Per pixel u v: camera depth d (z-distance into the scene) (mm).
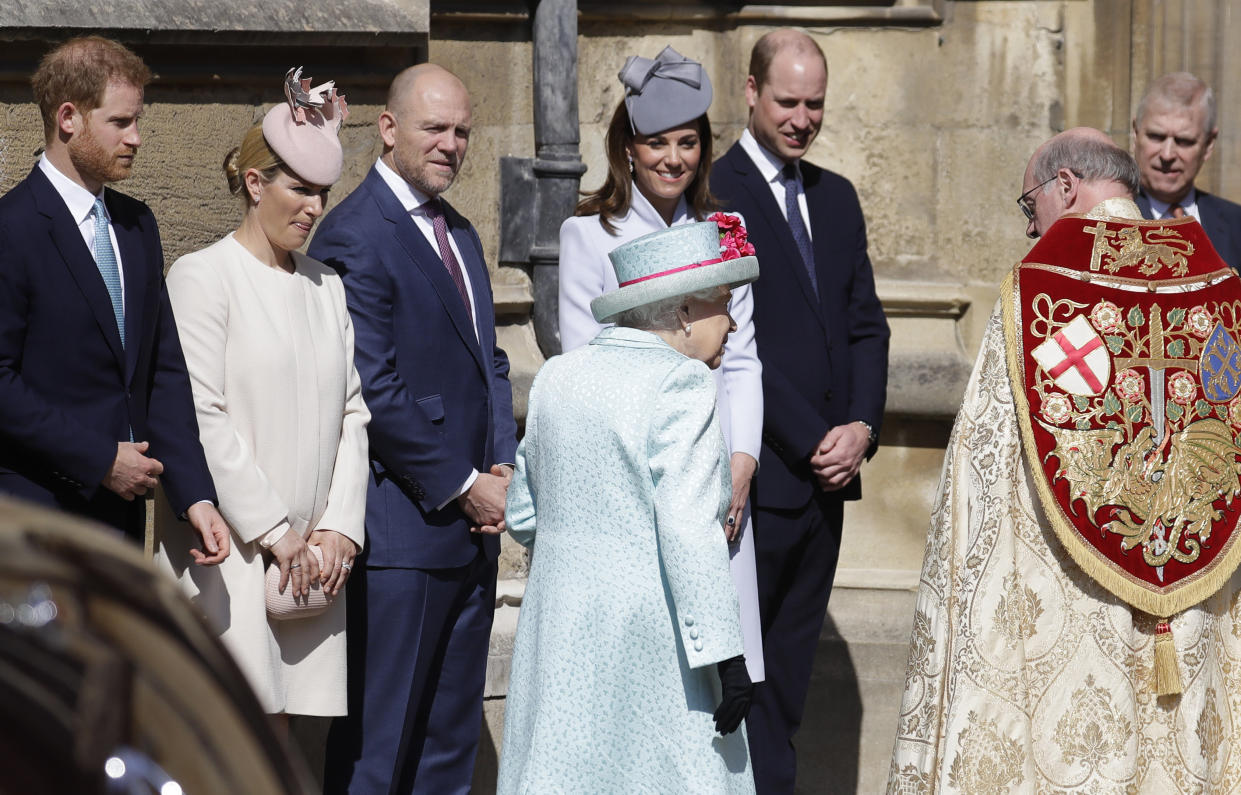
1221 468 12648
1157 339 12602
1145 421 12516
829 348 16172
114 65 11594
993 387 12828
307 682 12773
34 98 13742
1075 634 12602
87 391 11625
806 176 16641
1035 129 20406
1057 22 20312
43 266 11453
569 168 17922
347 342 13398
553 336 18016
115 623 4316
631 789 10680
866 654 19266
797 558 16156
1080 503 12406
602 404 10797
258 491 12305
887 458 20141
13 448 11336
